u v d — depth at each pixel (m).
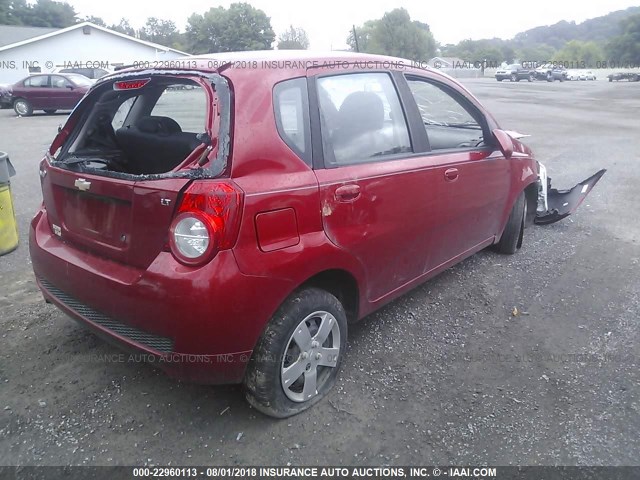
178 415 2.90
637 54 83.88
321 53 3.25
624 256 5.27
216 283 2.38
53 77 20.20
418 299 4.30
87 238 2.85
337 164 2.96
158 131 3.30
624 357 3.52
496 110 21.02
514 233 5.11
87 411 2.91
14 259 5.05
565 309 4.18
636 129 15.37
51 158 3.21
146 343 2.57
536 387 3.20
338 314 3.00
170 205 2.43
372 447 2.71
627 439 2.78
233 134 2.51
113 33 35.44
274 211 2.57
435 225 3.69
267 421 2.87
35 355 3.42
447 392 3.14
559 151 11.46
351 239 2.97
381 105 3.36
